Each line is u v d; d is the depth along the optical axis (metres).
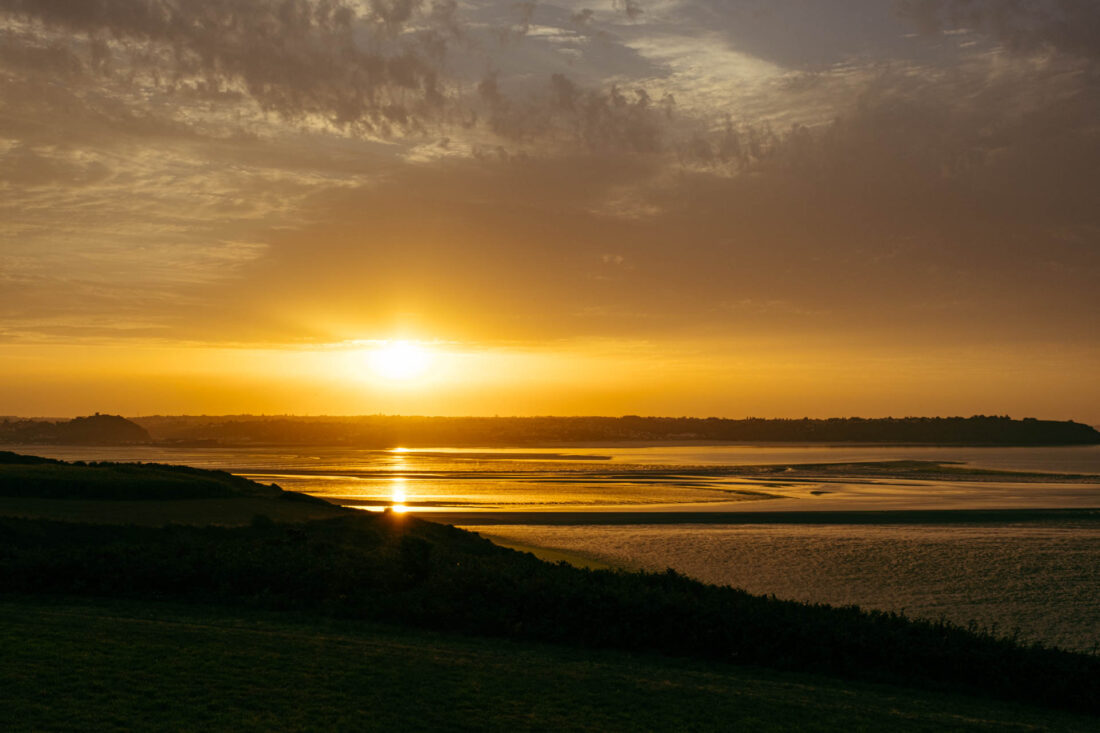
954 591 40.78
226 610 22.16
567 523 66.50
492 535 59.06
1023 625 34.25
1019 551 52.34
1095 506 80.88
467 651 19.14
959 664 19.77
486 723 14.34
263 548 27.86
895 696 18.27
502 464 187.62
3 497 38.84
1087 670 19.25
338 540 37.28
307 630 20.19
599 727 14.51
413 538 27.19
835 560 49.03
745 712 15.80
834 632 20.50
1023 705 18.62
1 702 13.16
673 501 87.94
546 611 21.95
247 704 14.20
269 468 161.50
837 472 149.12
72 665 15.15
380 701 14.84
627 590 22.88
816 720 15.65
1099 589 41.16
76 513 35.59
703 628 20.95
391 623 21.89
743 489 106.56
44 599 22.17
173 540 32.47
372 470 154.75
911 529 63.12
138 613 21.03
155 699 14.02
